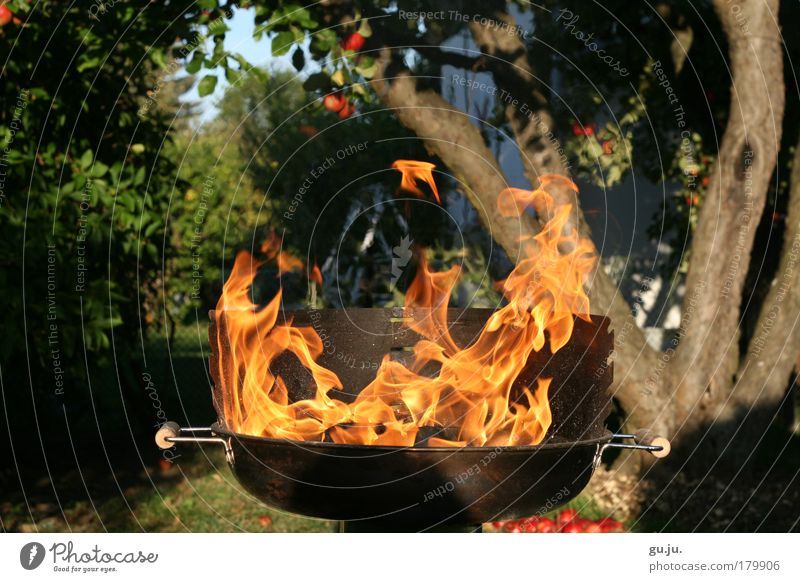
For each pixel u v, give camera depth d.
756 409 5.01
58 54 4.72
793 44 6.01
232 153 6.65
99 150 5.14
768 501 4.72
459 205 6.39
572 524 4.09
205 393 7.04
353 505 2.20
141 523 4.57
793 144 6.19
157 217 5.30
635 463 5.02
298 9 4.10
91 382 5.07
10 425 5.62
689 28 5.91
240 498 4.99
